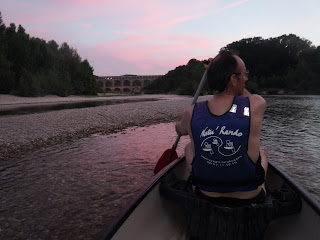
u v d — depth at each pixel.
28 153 6.76
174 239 1.99
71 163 5.85
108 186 4.50
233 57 1.59
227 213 1.53
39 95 48.66
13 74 46.12
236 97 1.51
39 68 55.66
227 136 1.41
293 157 6.03
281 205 1.85
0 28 50.28
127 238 1.69
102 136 9.08
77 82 61.78
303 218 1.84
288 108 22.42
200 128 1.49
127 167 5.55
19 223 3.33
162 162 4.29
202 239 1.61
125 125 11.84
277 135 9.09
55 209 3.69
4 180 4.82
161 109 19.80
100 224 3.29
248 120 1.41
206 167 1.51
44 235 3.07
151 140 8.36
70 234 3.08
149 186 2.11
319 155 6.19
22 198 4.05
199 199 1.66
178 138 3.87
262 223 1.56
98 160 6.07
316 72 76.19
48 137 8.79
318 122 12.71
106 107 22.05
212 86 1.61
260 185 1.61
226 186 1.52
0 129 10.41
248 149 1.43
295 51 89.00
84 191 4.30
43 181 4.75
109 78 139.75
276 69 88.75
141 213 1.91
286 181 2.27
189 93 73.25
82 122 12.42
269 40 94.62
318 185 4.23
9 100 39.97
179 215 2.26
